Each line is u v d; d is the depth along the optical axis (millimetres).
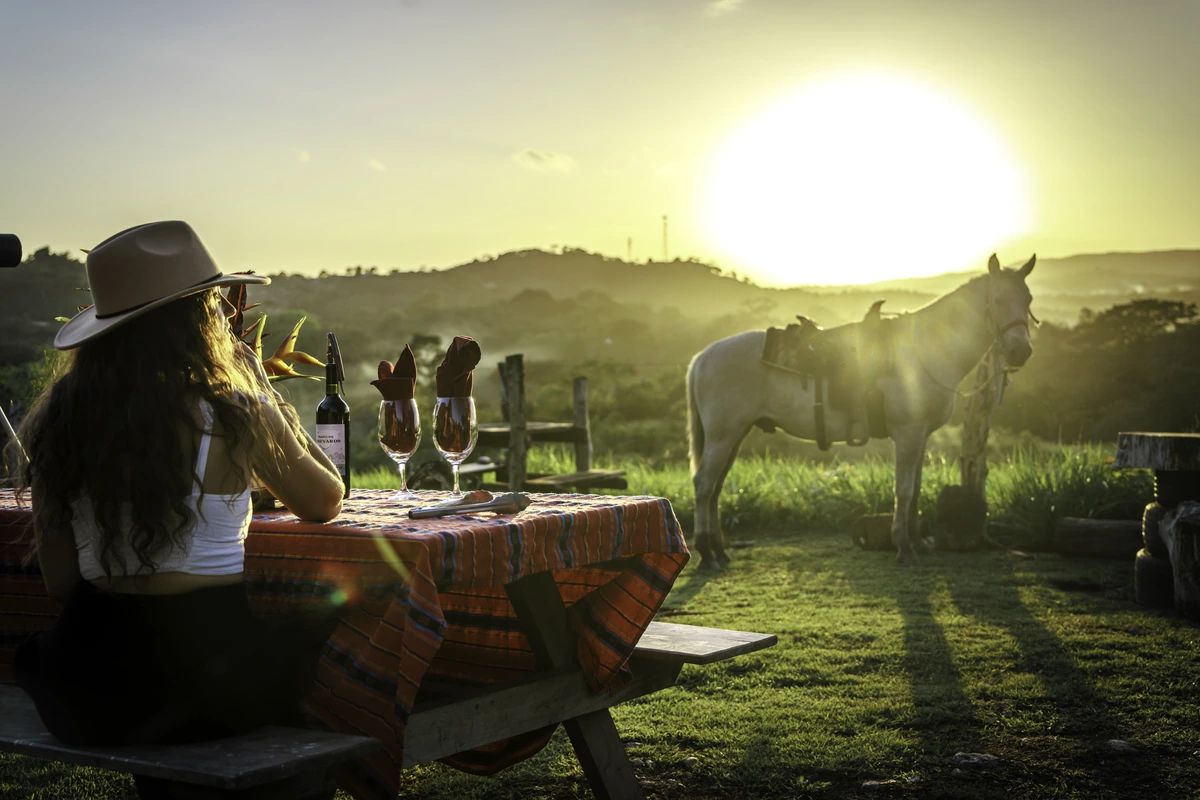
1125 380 49969
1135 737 3604
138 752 1918
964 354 7352
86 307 2127
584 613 2703
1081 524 7523
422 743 2217
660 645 2969
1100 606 5805
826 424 7473
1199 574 5348
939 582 6633
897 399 7352
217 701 1968
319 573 2184
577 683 2650
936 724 3807
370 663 2080
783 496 9891
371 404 33250
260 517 2463
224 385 1996
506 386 10547
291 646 2105
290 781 1974
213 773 1769
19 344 7113
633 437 48094
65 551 1982
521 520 2303
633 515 2607
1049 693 4113
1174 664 4500
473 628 2861
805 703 4086
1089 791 3150
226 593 1998
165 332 1970
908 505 7434
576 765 3504
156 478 1873
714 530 7688
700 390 7758
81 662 1936
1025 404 47500
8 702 2420
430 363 41094
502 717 2422
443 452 2795
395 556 2055
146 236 1986
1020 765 3373
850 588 6516
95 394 1910
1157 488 5871
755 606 6039
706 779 3346
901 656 4762
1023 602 5934
